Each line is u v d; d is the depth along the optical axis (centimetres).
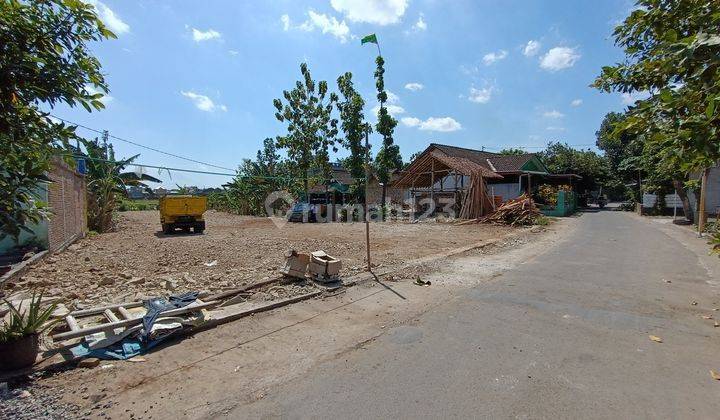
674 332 525
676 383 389
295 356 466
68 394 381
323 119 3011
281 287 739
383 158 2909
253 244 1409
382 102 2812
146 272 914
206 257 1127
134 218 3077
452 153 3212
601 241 1455
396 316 604
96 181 1986
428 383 396
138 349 479
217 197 4506
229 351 480
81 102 341
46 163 339
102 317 572
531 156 3331
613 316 590
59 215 1231
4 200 309
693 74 259
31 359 422
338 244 1398
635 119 323
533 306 643
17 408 355
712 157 284
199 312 570
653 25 368
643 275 863
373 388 388
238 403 367
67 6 323
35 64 299
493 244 1396
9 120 303
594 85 420
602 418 332
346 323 575
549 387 384
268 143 3784
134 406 362
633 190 3894
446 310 628
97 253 1197
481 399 364
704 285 771
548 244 1397
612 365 430
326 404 362
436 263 1017
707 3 308
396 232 1830
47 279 813
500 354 461
